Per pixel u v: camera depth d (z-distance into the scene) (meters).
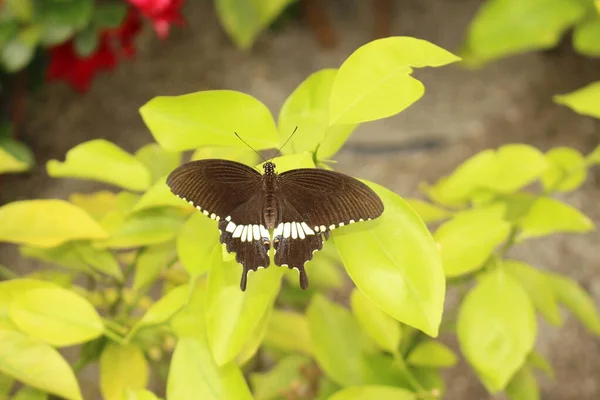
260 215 1.01
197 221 1.06
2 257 1.87
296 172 1.01
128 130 2.19
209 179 1.02
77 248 1.11
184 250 1.05
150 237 1.10
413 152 2.19
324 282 1.23
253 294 1.02
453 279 1.13
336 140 1.04
